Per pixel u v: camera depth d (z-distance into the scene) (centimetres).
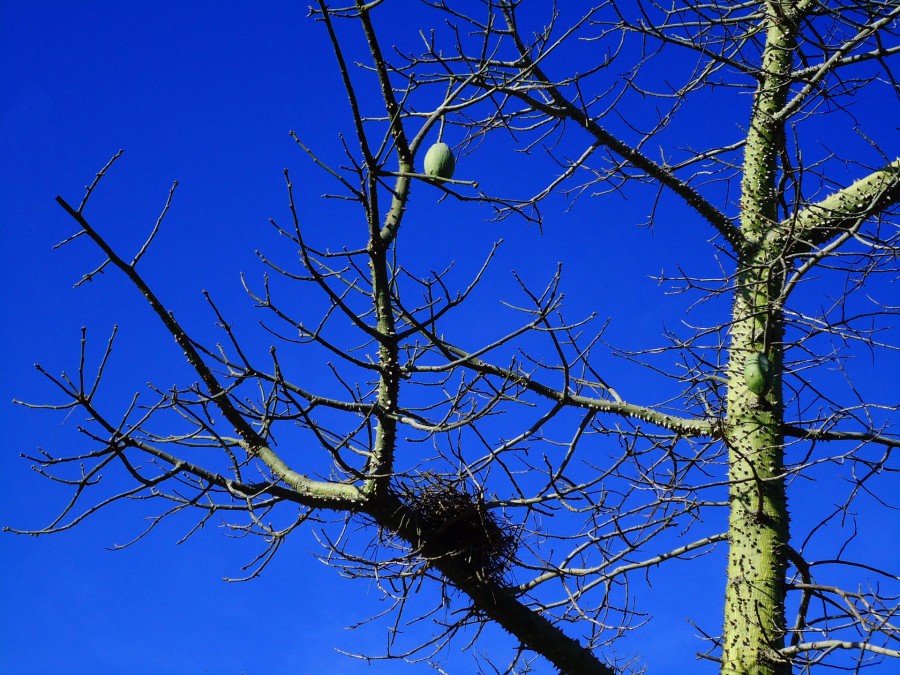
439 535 676
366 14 545
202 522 615
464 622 693
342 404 638
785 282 718
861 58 655
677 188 754
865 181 719
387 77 561
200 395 591
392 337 589
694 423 704
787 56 774
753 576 661
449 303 595
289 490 636
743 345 722
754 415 697
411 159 637
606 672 684
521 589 696
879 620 581
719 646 676
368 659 712
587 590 693
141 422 575
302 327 564
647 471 666
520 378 623
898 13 624
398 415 623
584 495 635
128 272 599
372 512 658
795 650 616
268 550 655
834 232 722
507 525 700
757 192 768
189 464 610
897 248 644
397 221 651
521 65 688
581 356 686
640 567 690
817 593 643
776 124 771
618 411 697
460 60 689
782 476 625
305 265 526
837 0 681
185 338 625
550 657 689
